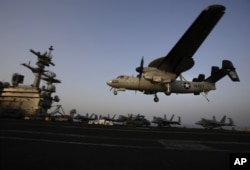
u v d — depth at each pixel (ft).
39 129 37.76
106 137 31.14
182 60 79.25
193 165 17.48
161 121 156.87
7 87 145.28
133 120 142.51
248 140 33.94
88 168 15.57
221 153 22.50
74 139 28.12
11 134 29.78
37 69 161.17
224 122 170.19
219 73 95.91
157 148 24.30
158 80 81.71
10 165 15.55
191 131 49.39
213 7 57.82
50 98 167.22
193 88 93.25
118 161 17.84
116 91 87.92
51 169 15.03
